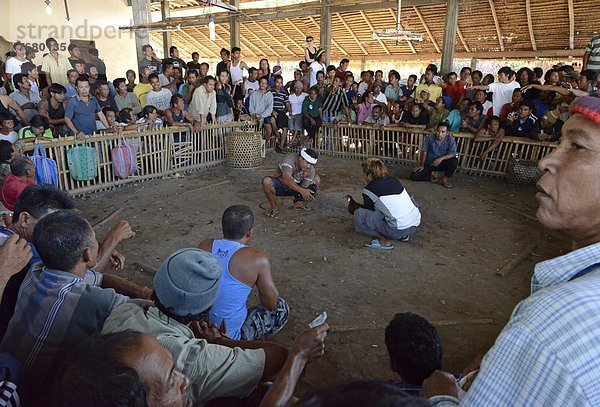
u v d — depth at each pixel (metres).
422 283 3.66
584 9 10.19
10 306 1.82
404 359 1.68
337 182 6.93
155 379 1.00
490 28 11.88
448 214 5.43
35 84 7.45
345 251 4.27
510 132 7.21
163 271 1.49
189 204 5.63
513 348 0.67
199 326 1.71
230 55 9.95
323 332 1.46
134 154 6.29
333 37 14.66
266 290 2.28
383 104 8.81
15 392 1.17
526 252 4.26
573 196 0.81
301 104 9.27
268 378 1.53
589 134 0.78
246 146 7.48
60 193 2.32
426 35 13.04
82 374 0.87
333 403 0.52
